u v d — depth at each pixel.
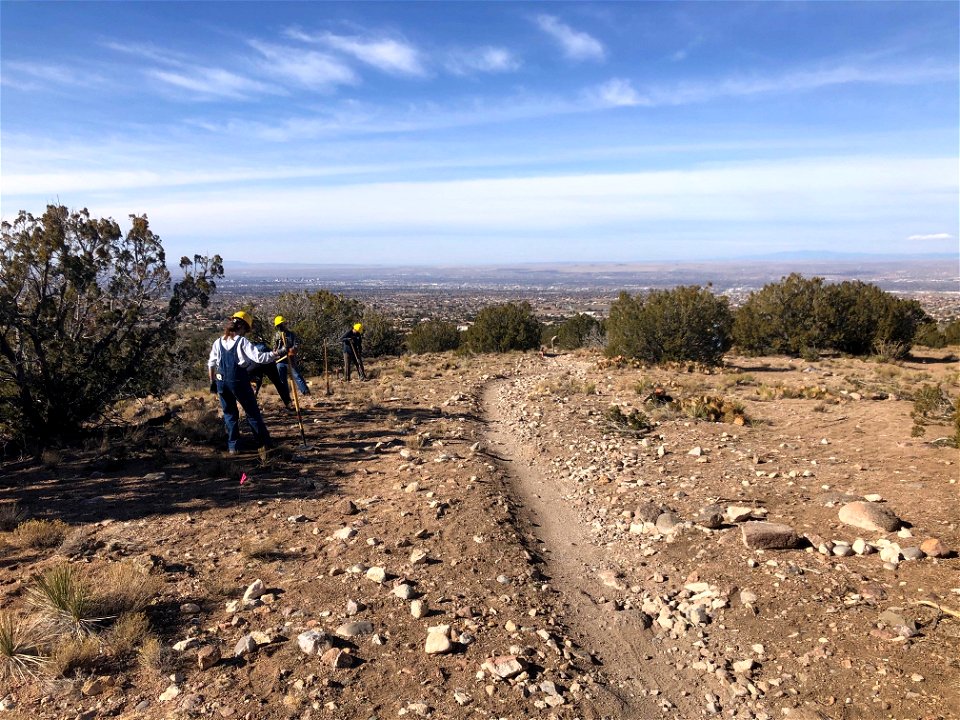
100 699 3.30
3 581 4.57
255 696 3.32
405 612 4.34
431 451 9.10
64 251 8.52
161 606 4.30
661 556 5.54
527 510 7.07
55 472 7.58
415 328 36.47
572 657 3.92
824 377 16.77
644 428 10.69
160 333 9.82
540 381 17.61
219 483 7.27
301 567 5.04
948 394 11.64
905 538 5.25
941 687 3.39
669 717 3.39
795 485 6.96
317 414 11.66
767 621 4.27
